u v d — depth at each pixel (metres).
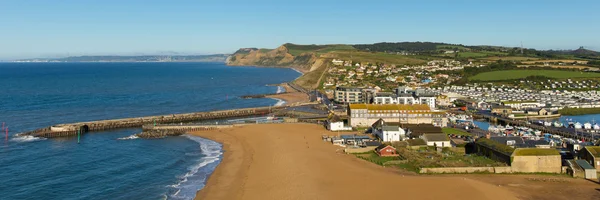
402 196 81.44
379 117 166.12
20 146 129.50
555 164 97.75
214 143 139.00
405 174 96.88
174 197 85.88
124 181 95.88
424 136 126.25
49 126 156.50
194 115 193.38
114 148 129.38
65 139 142.50
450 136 141.75
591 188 86.62
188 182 95.50
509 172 97.50
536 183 89.75
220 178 98.25
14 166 106.50
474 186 86.06
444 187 85.75
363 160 110.25
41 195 86.56
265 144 133.75
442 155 113.56
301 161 108.75
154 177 99.12
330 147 127.56
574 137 144.50
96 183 94.19
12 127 162.25
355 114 165.75
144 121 177.38
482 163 102.88
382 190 84.94
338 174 96.62
